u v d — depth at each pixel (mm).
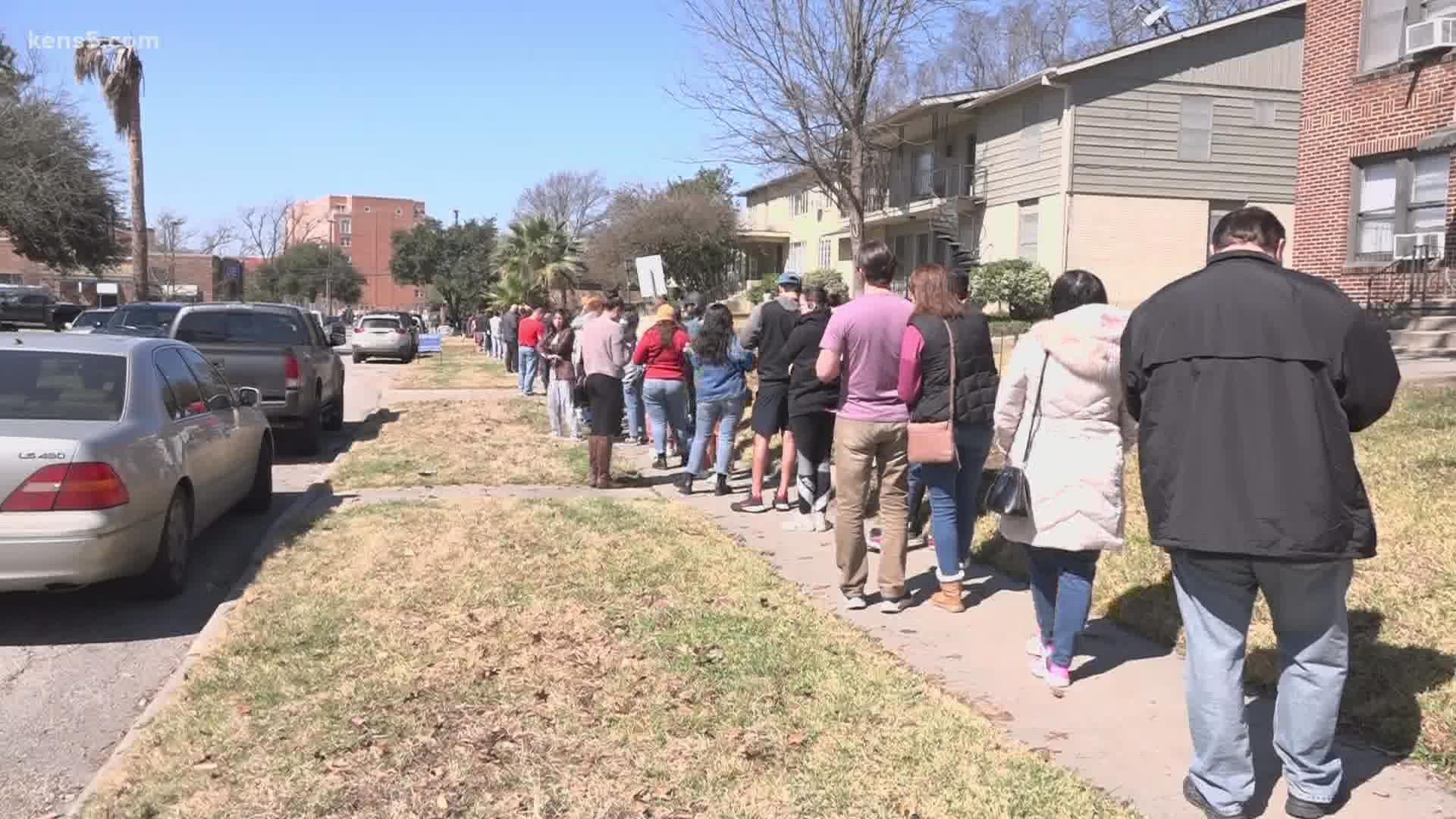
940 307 5984
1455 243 14227
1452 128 13500
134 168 31375
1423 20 14648
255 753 4223
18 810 3945
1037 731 4422
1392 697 4441
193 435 7133
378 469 11117
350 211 122375
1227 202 24547
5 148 31594
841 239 37219
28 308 33469
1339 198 16047
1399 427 8227
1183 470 3430
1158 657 5340
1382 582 5445
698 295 12344
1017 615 6016
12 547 5527
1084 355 4645
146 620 6297
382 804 3840
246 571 6957
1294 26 24484
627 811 3770
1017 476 4746
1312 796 3643
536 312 20484
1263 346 3352
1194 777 3734
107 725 4773
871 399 5867
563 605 6094
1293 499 3271
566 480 10547
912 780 3953
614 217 46875
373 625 5754
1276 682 4793
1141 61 23781
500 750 4234
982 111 27266
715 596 6293
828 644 5426
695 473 9672
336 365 15031
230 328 13273
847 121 18750
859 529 6012
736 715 4535
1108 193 23938
